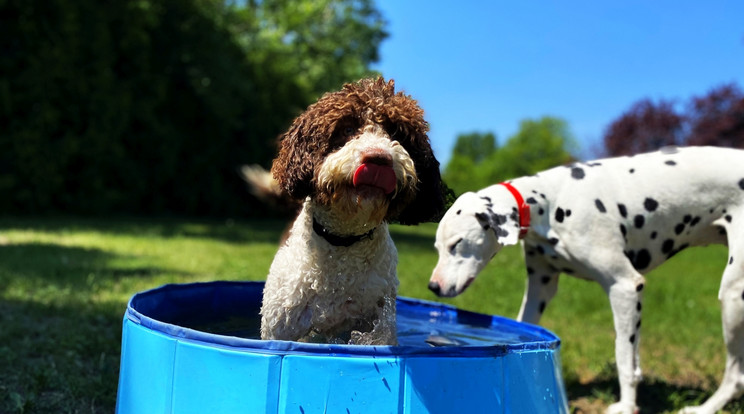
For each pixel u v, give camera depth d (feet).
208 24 19.47
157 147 18.70
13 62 15.08
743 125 26.71
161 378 2.40
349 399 2.19
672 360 5.24
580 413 3.91
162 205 19.65
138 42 17.67
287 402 2.18
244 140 21.20
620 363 3.65
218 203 20.72
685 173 3.71
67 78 15.79
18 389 3.64
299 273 2.88
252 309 4.04
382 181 2.41
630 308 3.61
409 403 2.22
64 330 4.80
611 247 3.64
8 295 6.00
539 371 2.57
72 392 3.61
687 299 8.13
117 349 4.47
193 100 19.67
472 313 3.91
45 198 15.84
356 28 29.40
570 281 9.01
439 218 3.01
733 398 3.66
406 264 10.34
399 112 2.66
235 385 2.22
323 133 2.63
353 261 2.85
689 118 29.04
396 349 2.26
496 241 3.65
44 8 15.42
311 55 27.73
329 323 2.96
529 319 4.14
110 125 16.89
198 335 2.31
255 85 21.84
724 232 3.77
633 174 3.76
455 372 2.29
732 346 3.64
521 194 3.71
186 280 7.31
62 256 8.77
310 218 2.87
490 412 2.33
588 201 3.68
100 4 16.90
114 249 10.11
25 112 15.35
